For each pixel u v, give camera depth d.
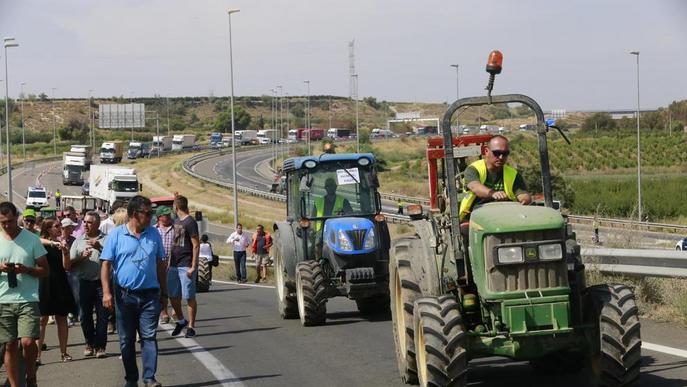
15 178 107.75
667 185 73.44
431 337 8.20
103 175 73.62
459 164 10.61
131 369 10.18
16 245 9.81
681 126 143.50
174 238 14.18
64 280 12.97
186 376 11.28
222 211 74.75
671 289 13.95
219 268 36.94
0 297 9.74
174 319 17.36
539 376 9.84
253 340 14.36
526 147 100.88
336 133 159.12
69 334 16.47
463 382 8.17
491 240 8.16
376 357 11.91
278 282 17.98
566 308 8.09
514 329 8.04
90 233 13.16
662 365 9.94
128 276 10.02
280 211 73.38
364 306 17.64
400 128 189.88
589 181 79.50
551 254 8.09
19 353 9.89
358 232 16.03
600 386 8.31
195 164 124.12
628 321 8.06
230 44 51.12
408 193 80.12
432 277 9.28
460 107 9.02
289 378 10.76
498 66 8.88
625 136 121.38
